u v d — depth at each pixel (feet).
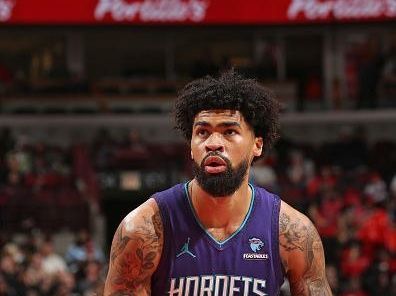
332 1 150.41
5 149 143.23
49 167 141.08
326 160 153.28
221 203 26.23
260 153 27.20
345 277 114.62
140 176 145.69
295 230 27.07
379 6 150.10
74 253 109.09
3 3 148.25
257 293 26.37
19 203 130.11
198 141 26.00
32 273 98.02
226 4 150.51
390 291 112.98
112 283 27.02
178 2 150.41
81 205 131.95
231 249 26.43
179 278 26.45
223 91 25.90
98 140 155.94
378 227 119.65
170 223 26.68
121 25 150.30
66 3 149.48
